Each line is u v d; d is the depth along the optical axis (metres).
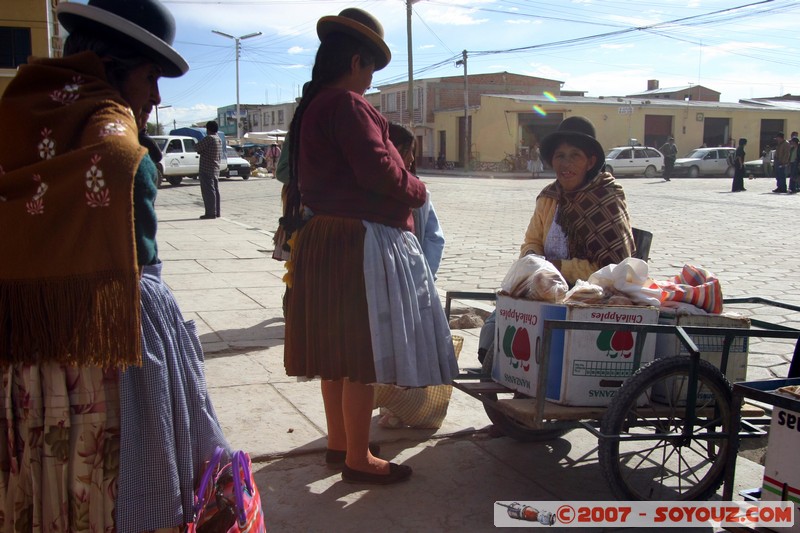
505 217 16.02
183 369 1.94
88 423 1.76
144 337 1.81
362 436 3.15
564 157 3.49
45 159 1.66
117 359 1.63
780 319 6.29
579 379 2.97
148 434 1.81
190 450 1.90
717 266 9.11
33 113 1.67
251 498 2.04
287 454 3.47
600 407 3.00
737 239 11.90
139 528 1.80
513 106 43.81
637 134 44.94
